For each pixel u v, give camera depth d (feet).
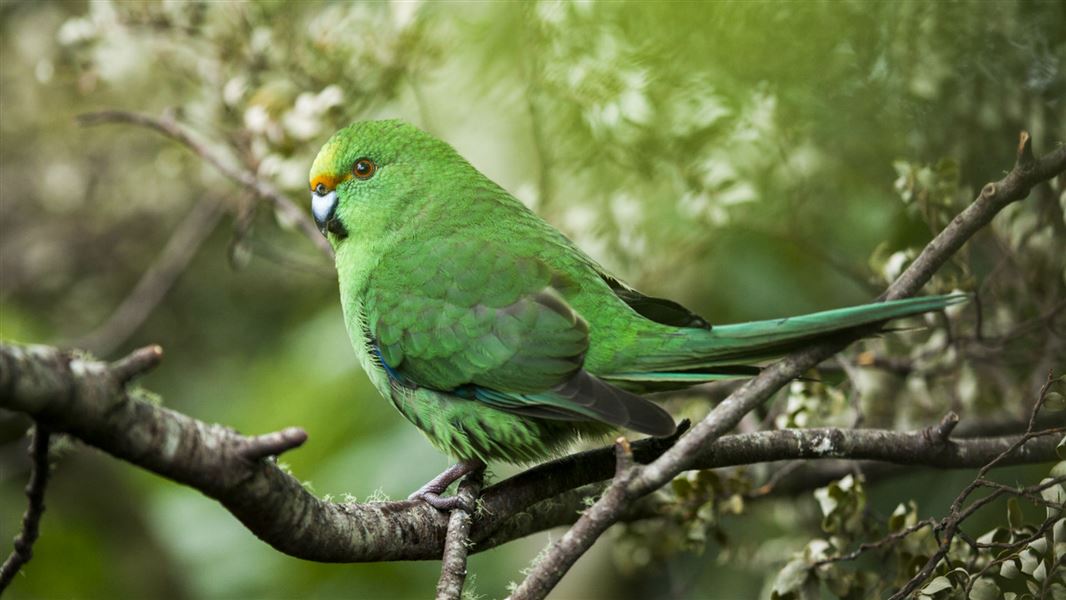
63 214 46.91
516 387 23.77
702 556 38.50
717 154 31.89
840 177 32.19
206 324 46.32
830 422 30.58
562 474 23.18
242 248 35.53
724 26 28.43
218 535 40.88
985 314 31.71
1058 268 28.99
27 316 46.98
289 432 16.03
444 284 25.14
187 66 37.27
